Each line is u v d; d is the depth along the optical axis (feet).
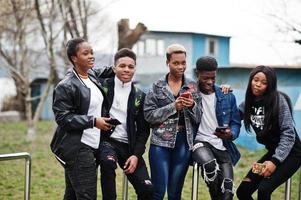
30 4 40.27
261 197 14.08
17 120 76.23
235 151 15.12
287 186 15.57
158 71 80.38
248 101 14.56
